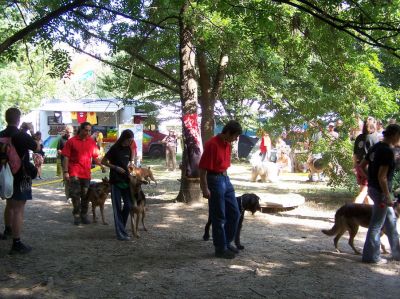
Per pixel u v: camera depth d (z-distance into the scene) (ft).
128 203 23.63
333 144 34.19
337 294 15.81
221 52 32.96
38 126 81.61
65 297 15.43
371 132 26.20
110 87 50.49
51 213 30.94
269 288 16.34
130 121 83.56
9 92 90.99
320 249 21.77
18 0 29.55
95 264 19.08
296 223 27.91
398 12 19.19
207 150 19.56
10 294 15.66
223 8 23.07
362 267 18.92
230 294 15.74
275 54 31.76
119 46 30.60
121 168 23.12
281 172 60.18
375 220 19.17
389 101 32.91
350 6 18.56
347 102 32.55
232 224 20.53
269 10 22.24
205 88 35.68
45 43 31.32
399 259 19.84
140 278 17.34
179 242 22.91
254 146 82.33
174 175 56.54
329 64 29.76
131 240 23.25
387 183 18.71
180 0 25.68
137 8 29.55
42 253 20.68
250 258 20.11
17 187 19.98
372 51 29.71
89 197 27.20
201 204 33.68
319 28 23.88
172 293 15.81
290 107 36.09
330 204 35.12
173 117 78.33
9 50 28.60
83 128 26.78
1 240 22.90
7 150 19.33
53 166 71.97
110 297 15.44
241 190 42.93
